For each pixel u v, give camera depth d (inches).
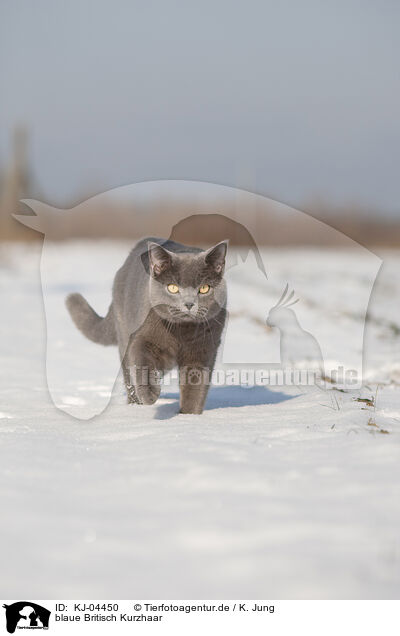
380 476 204.2
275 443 247.9
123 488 197.3
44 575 145.1
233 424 287.0
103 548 156.9
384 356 525.7
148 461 223.5
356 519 171.3
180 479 203.8
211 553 153.8
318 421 289.4
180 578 143.3
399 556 149.5
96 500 187.5
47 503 185.0
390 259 1550.2
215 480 200.8
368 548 154.3
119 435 268.4
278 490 193.0
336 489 193.6
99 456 233.5
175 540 160.6
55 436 266.7
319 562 147.9
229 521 170.6
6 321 700.0
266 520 170.9
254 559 149.9
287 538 160.1
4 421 301.3
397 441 247.6
